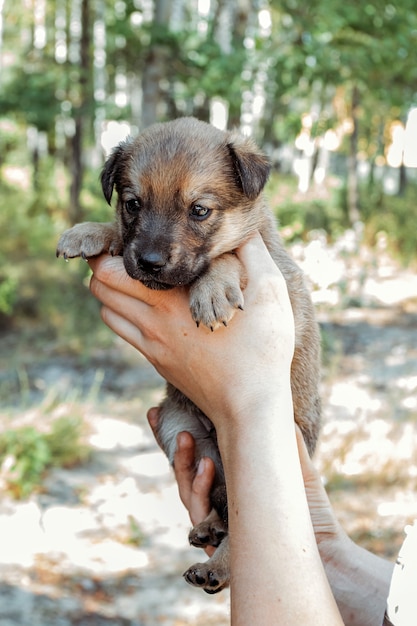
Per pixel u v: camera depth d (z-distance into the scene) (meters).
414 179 6.84
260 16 3.82
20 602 1.10
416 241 4.01
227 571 0.70
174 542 1.28
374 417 1.64
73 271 2.75
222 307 0.62
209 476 0.73
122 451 1.63
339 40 2.79
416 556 0.50
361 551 0.63
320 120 4.27
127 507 1.38
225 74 2.76
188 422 0.82
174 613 1.11
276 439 0.54
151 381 2.09
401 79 3.02
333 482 1.37
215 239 0.75
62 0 4.77
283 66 2.76
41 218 3.70
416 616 0.49
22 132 5.95
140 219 0.74
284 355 0.60
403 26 2.79
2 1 5.62
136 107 5.45
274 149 5.46
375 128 6.01
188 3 5.15
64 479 1.48
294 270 0.80
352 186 4.35
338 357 2.04
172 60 3.04
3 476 1.44
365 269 2.94
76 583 1.16
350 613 0.60
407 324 2.59
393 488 1.37
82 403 1.87
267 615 0.48
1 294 2.43
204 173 0.75
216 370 0.60
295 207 3.94
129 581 1.17
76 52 4.77
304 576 0.49
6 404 1.82
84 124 4.03
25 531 1.28
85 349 2.29
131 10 3.21
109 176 0.80
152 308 0.65
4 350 2.29
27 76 3.41
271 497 0.51
